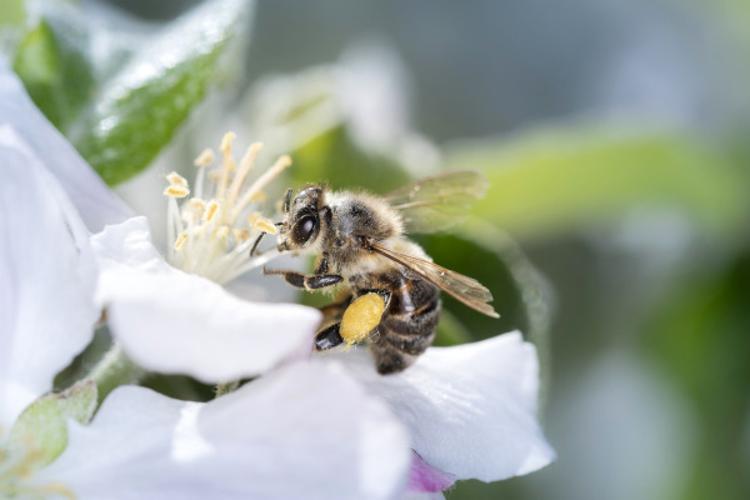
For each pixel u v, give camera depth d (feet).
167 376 0.48
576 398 0.73
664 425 0.71
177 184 0.48
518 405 0.47
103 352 0.49
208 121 0.56
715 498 0.67
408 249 0.50
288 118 0.56
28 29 0.50
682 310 0.68
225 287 0.48
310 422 0.41
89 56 0.50
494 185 0.59
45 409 0.44
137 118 0.50
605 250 0.71
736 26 0.77
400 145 0.57
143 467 0.43
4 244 0.43
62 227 0.43
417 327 0.48
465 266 0.54
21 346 0.44
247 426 0.42
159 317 0.40
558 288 0.72
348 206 0.49
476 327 0.53
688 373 0.67
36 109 0.46
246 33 0.54
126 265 0.43
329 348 0.48
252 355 0.40
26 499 0.43
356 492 0.41
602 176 0.60
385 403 0.47
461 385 0.47
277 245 0.49
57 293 0.43
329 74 0.60
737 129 0.75
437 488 0.45
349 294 0.50
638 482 0.71
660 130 0.59
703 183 0.62
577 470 0.72
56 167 0.46
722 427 0.67
